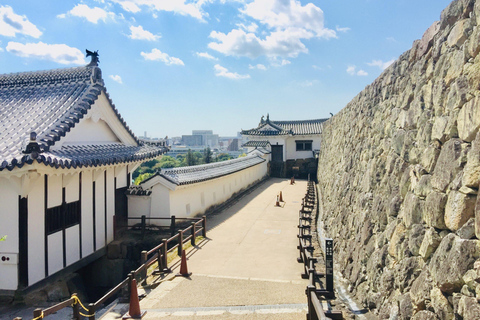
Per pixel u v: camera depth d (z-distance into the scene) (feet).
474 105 13.20
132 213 49.98
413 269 16.37
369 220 24.34
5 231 30.73
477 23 13.94
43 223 32.83
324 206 58.70
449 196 14.14
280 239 43.29
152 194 49.32
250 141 129.59
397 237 18.70
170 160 250.37
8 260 30.45
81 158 34.68
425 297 14.49
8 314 29.27
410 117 20.13
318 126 134.92
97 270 43.68
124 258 43.65
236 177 82.23
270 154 129.29
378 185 24.20
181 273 31.58
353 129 38.78
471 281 11.82
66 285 35.35
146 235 46.62
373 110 29.71
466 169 13.12
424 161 17.28
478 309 11.23
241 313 23.72
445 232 14.37
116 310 27.09
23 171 28.55
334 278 27.73
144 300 26.71
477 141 12.78
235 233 46.83
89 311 22.21
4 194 30.71
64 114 37.32
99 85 42.47
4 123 37.11
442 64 16.88
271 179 119.03
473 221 12.54
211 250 39.34
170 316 23.77
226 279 30.35
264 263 34.45
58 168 31.09
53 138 33.09
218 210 64.90
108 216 44.29
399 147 21.29
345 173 38.75
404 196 19.22
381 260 20.12
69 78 43.39
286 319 22.62
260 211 62.34
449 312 12.91
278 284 28.86
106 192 44.01
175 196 50.57
